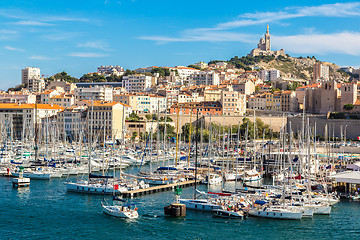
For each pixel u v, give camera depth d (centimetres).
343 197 12756
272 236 9575
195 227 10094
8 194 12900
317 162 16150
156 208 11506
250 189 12794
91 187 13012
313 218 10800
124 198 12506
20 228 9962
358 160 19612
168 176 14912
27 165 16662
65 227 10031
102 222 10381
